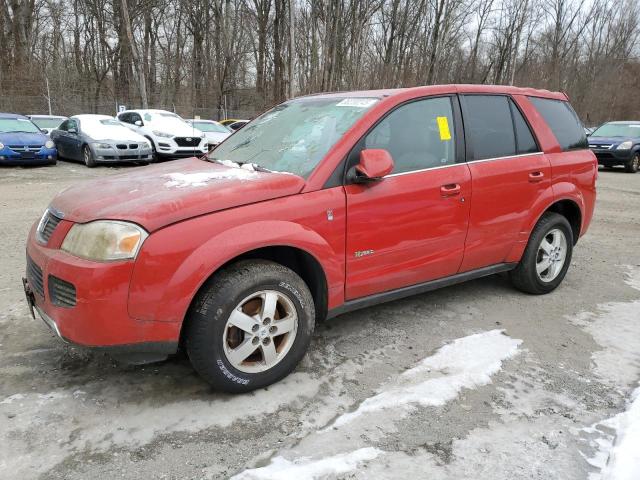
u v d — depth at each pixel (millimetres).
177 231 2645
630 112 49188
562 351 3607
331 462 2412
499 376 3240
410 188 3484
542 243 4531
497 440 2613
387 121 3488
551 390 3098
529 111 4426
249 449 2512
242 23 36250
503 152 4152
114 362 3309
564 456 2500
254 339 2918
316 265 3152
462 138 3885
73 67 36312
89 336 2598
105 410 2801
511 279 4707
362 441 2578
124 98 32625
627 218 8680
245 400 2930
